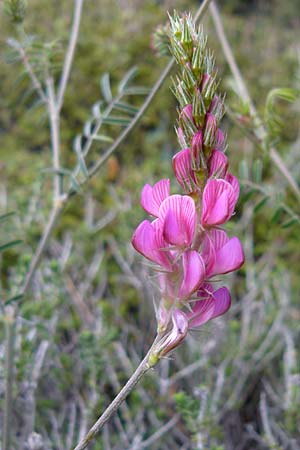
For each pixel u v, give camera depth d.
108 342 0.32
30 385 0.30
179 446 0.33
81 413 0.32
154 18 0.64
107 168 0.50
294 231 0.46
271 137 0.29
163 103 0.56
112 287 0.43
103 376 0.33
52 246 0.42
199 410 0.28
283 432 0.30
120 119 0.28
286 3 0.77
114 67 0.59
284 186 0.44
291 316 0.37
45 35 0.61
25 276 0.29
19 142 0.55
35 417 0.31
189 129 0.16
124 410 0.32
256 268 0.43
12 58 0.30
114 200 0.47
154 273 0.19
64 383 0.34
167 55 0.28
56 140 0.29
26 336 0.31
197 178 0.16
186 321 0.16
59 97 0.29
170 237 0.16
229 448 0.33
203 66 0.15
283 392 0.34
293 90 0.27
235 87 0.31
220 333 0.35
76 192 0.27
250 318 0.39
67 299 0.38
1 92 0.58
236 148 0.53
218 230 0.16
